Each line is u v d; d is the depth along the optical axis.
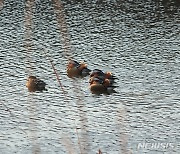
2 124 64.50
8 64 89.00
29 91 76.56
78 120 65.44
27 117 66.38
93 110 69.69
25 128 62.88
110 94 76.12
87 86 80.19
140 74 84.50
